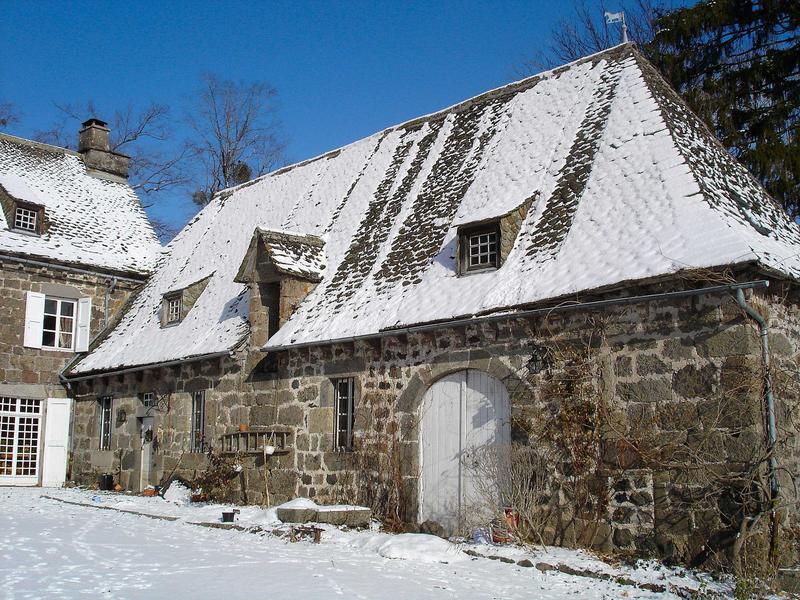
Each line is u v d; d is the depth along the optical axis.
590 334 10.27
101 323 22.14
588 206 11.76
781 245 10.83
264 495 14.62
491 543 10.38
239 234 20.67
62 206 23.28
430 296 12.58
